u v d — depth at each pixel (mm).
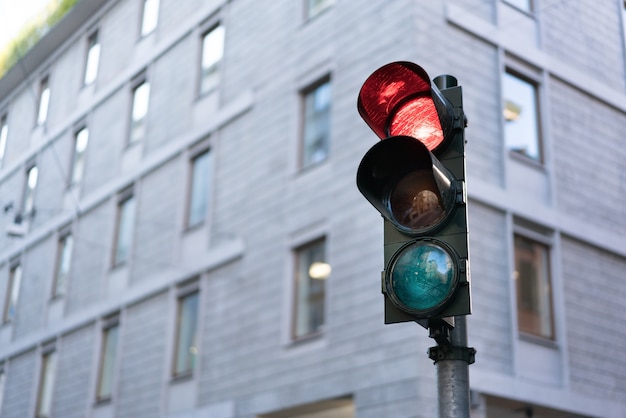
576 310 15078
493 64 15375
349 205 15141
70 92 25094
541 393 14141
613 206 16047
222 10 19875
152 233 20000
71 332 21922
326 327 14953
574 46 16125
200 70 20141
